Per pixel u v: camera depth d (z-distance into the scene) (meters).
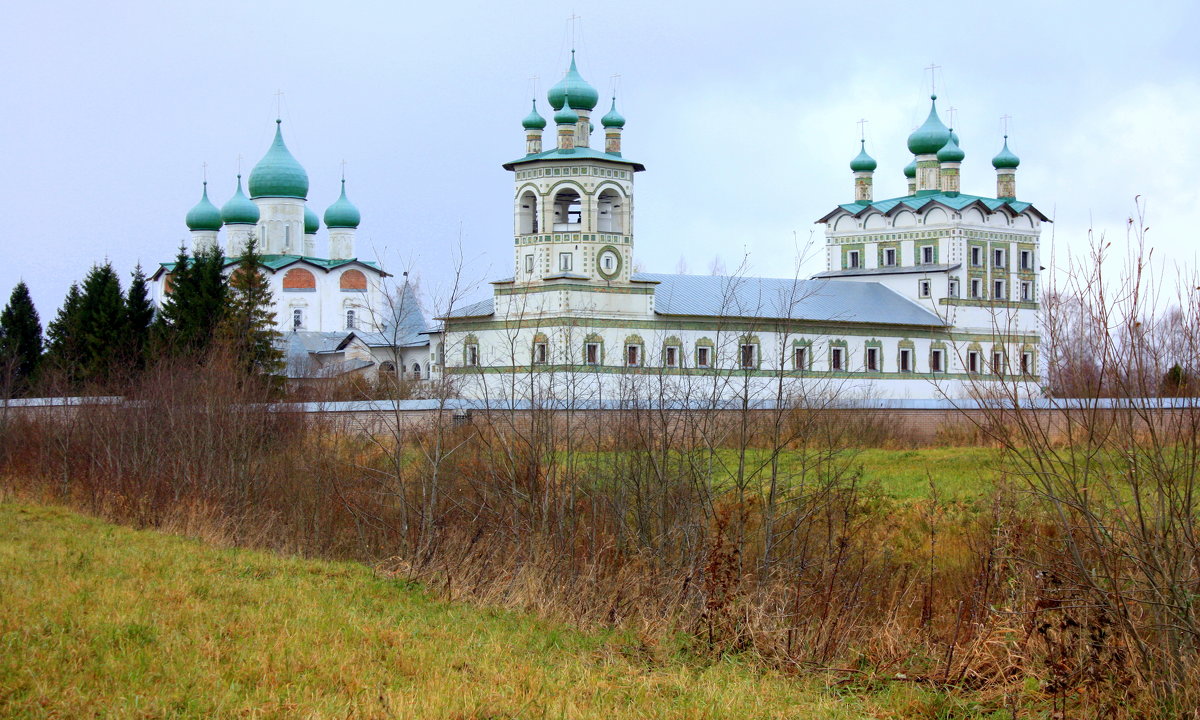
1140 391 18.80
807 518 30.81
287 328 119.25
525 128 85.50
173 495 41.28
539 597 26.97
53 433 55.53
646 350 83.06
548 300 80.50
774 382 86.88
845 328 93.19
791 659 22.45
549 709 18.86
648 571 27.64
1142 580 19.66
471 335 83.25
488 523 32.66
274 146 122.12
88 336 82.81
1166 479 18.86
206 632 22.08
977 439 63.31
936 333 99.06
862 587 26.89
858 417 59.75
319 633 22.58
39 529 36.72
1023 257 106.25
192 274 81.81
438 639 22.97
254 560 31.16
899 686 21.23
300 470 41.22
